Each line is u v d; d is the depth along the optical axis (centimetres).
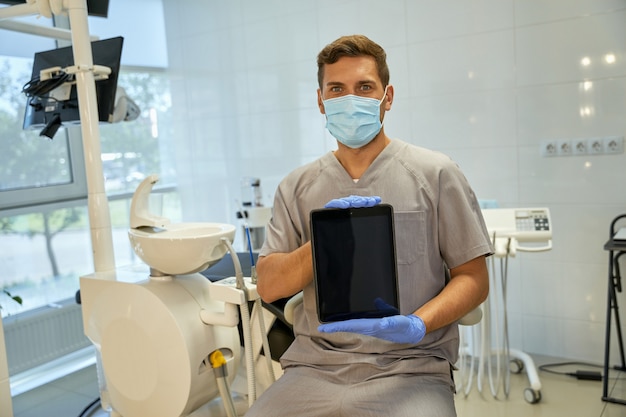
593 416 240
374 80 139
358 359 136
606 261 283
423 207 141
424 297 141
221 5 400
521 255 307
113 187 405
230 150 413
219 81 410
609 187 279
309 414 130
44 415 276
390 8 329
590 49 275
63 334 346
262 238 305
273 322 196
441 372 136
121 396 187
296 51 369
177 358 171
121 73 405
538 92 291
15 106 341
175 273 175
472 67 308
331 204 123
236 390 207
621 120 272
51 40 361
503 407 254
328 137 364
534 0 286
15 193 335
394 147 149
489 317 265
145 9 420
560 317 300
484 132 309
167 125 444
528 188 301
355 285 120
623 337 283
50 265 358
